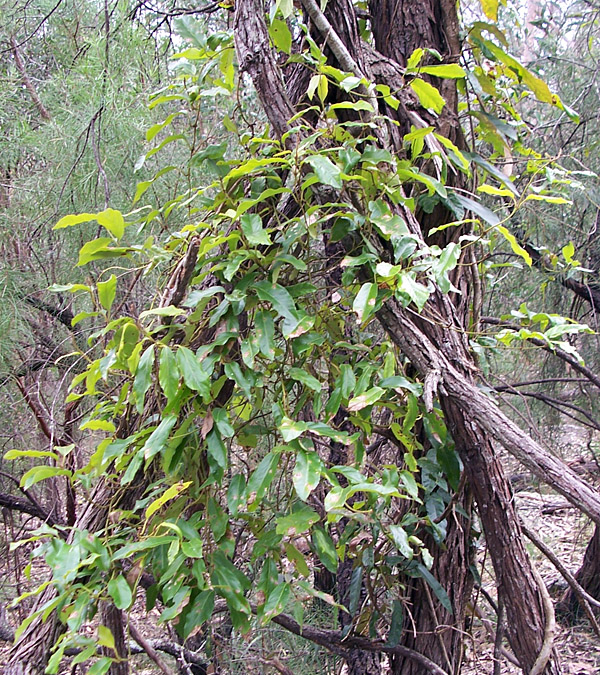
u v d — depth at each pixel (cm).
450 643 157
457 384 113
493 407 110
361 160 111
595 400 343
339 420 203
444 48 142
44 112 284
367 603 163
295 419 124
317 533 112
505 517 138
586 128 322
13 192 263
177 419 112
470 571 158
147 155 133
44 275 259
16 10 272
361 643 159
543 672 137
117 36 232
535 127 287
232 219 117
